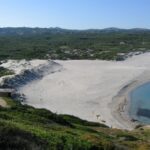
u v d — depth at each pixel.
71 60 193.62
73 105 91.06
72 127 40.75
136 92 106.88
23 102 91.75
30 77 131.88
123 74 139.25
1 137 16.27
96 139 24.88
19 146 16.33
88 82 123.62
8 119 30.42
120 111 85.00
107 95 102.38
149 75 136.00
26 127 23.62
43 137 20.28
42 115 41.97
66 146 20.28
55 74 144.25
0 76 131.12
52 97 101.25
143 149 31.50
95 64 174.38
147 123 75.38
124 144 33.09
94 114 81.69
